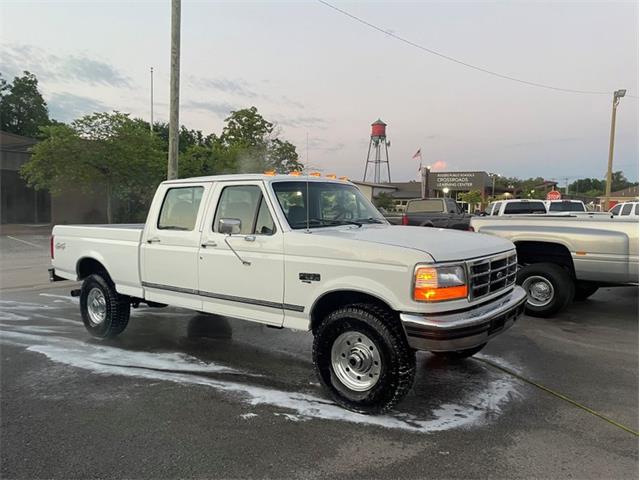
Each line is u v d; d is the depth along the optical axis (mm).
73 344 5738
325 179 5105
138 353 5418
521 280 7105
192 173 30484
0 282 10172
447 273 3553
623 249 6336
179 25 10727
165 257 5152
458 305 3598
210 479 2943
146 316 7195
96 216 30672
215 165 31812
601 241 6473
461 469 3061
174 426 3633
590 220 6797
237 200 4672
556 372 4820
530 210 16891
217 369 4902
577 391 4340
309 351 5516
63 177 24078
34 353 5387
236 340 5941
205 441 3406
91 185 25531
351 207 5148
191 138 55250
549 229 6891
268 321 4391
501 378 4660
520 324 6656
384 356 3674
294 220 4438
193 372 4809
